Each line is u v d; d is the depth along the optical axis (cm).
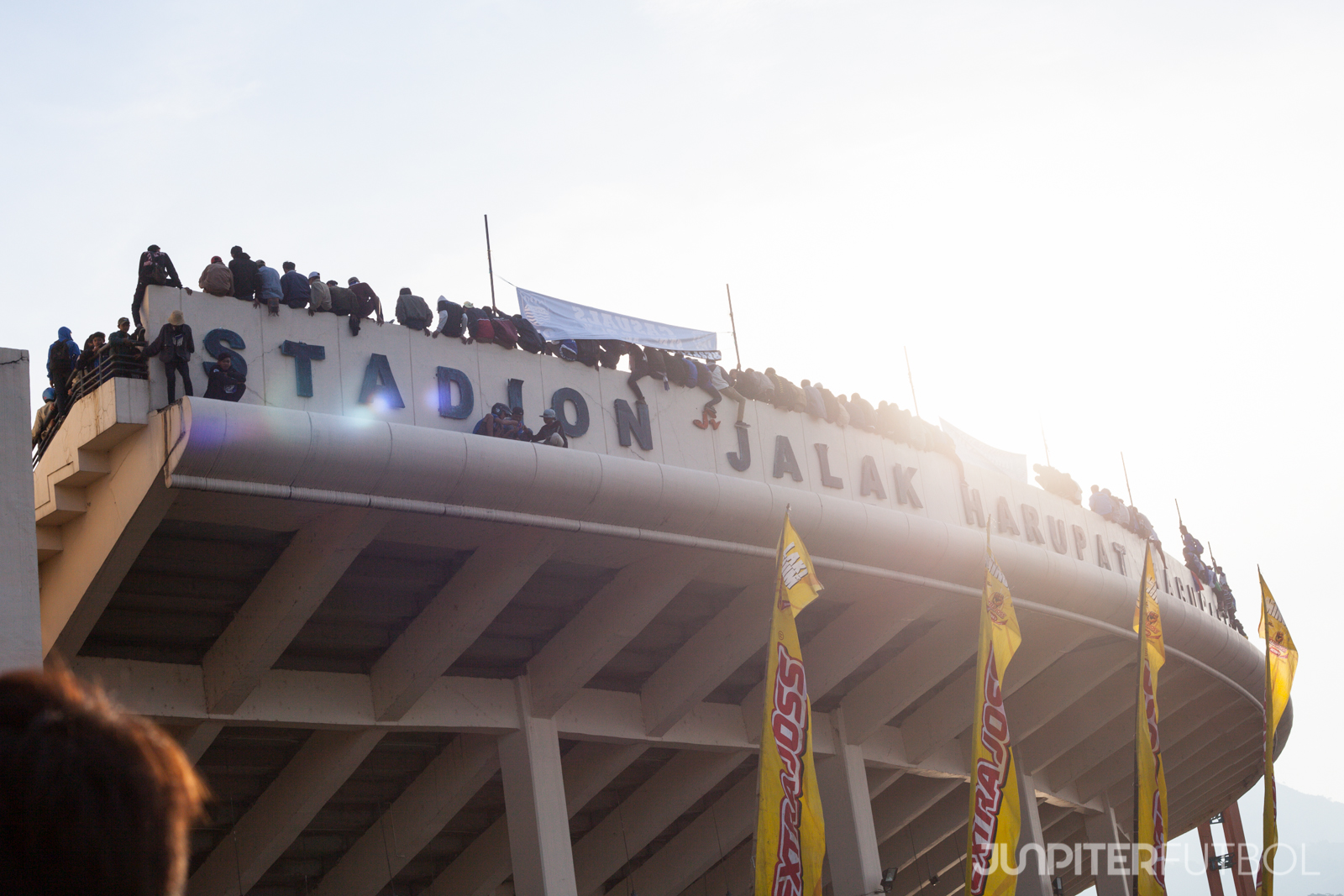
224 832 2691
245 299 2020
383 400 2114
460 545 2223
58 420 1995
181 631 2203
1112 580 3547
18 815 176
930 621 3266
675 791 3200
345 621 2364
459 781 2720
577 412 2378
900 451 3030
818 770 3362
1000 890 2412
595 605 2547
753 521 2459
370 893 2877
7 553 1566
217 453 1788
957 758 3884
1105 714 4206
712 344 2667
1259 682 5012
